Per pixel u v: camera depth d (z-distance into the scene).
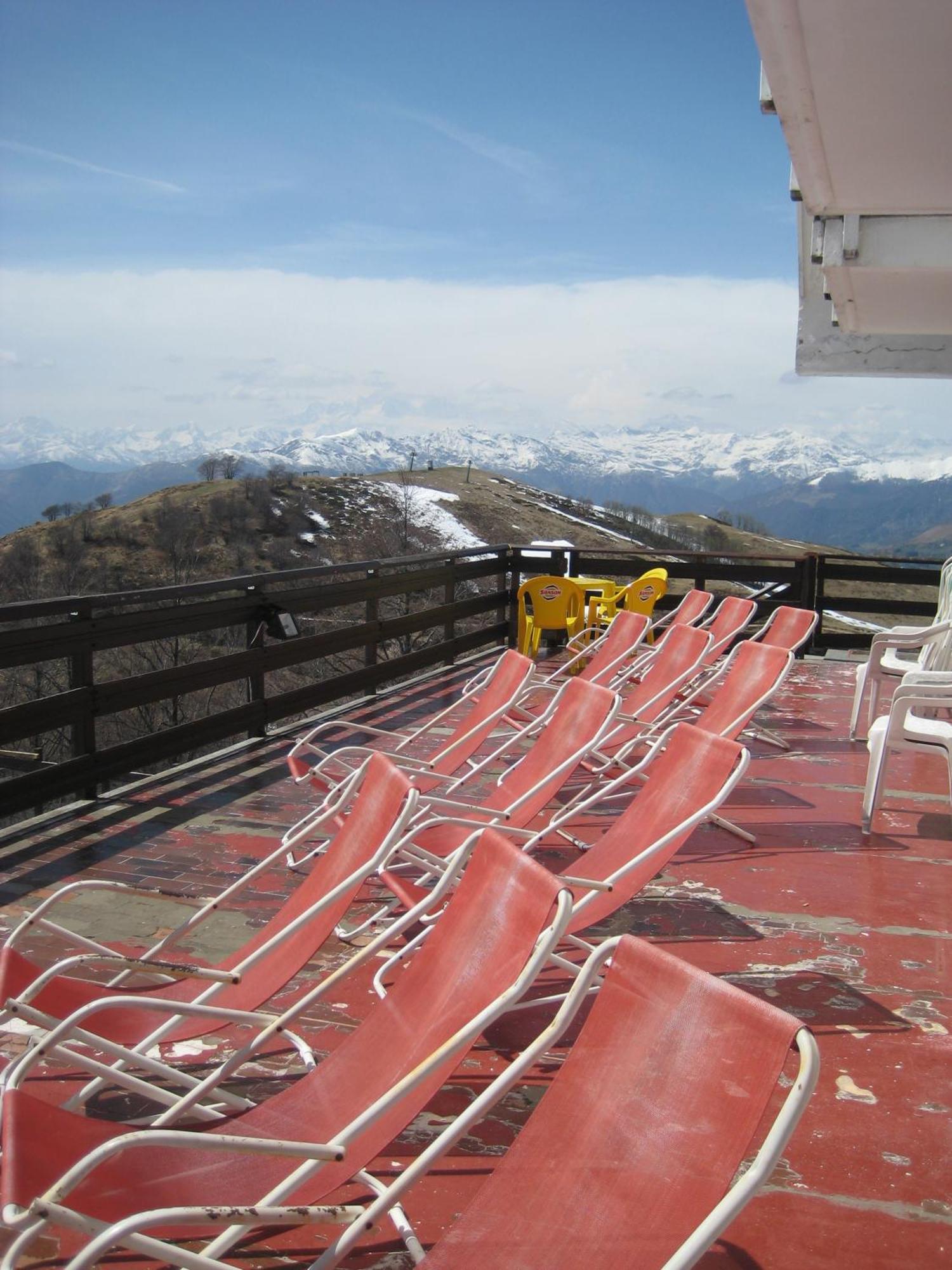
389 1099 1.36
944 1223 1.82
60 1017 2.07
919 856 3.87
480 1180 1.93
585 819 4.30
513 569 9.00
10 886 3.53
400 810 2.27
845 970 2.88
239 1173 1.52
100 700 4.44
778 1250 1.74
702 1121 1.19
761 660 4.30
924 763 5.31
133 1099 2.22
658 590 8.24
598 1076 1.36
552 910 1.52
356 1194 1.88
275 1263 1.71
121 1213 1.42
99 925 3.19
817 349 6.94
